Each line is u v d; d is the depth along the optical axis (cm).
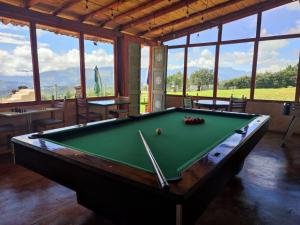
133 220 113
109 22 547
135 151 163
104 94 629
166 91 707
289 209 215
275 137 491
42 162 156
